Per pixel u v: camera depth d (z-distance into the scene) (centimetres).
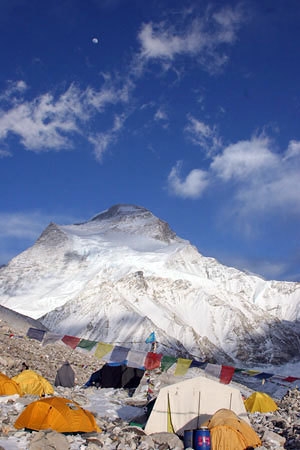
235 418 2383
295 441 2550
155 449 2222
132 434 2336
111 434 2319
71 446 2066
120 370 4056
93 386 4025
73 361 5053
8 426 2238
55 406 2262
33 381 3181
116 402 3397
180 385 2698
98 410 3117
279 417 3253
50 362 4662
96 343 2848
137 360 2733
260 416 3350
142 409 3152
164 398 2681
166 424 2636
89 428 2278
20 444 2012
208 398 2681
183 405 2667
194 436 2258
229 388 2714
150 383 3800
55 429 2195
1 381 2850
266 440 2472
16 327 5997
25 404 2662
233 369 2617
